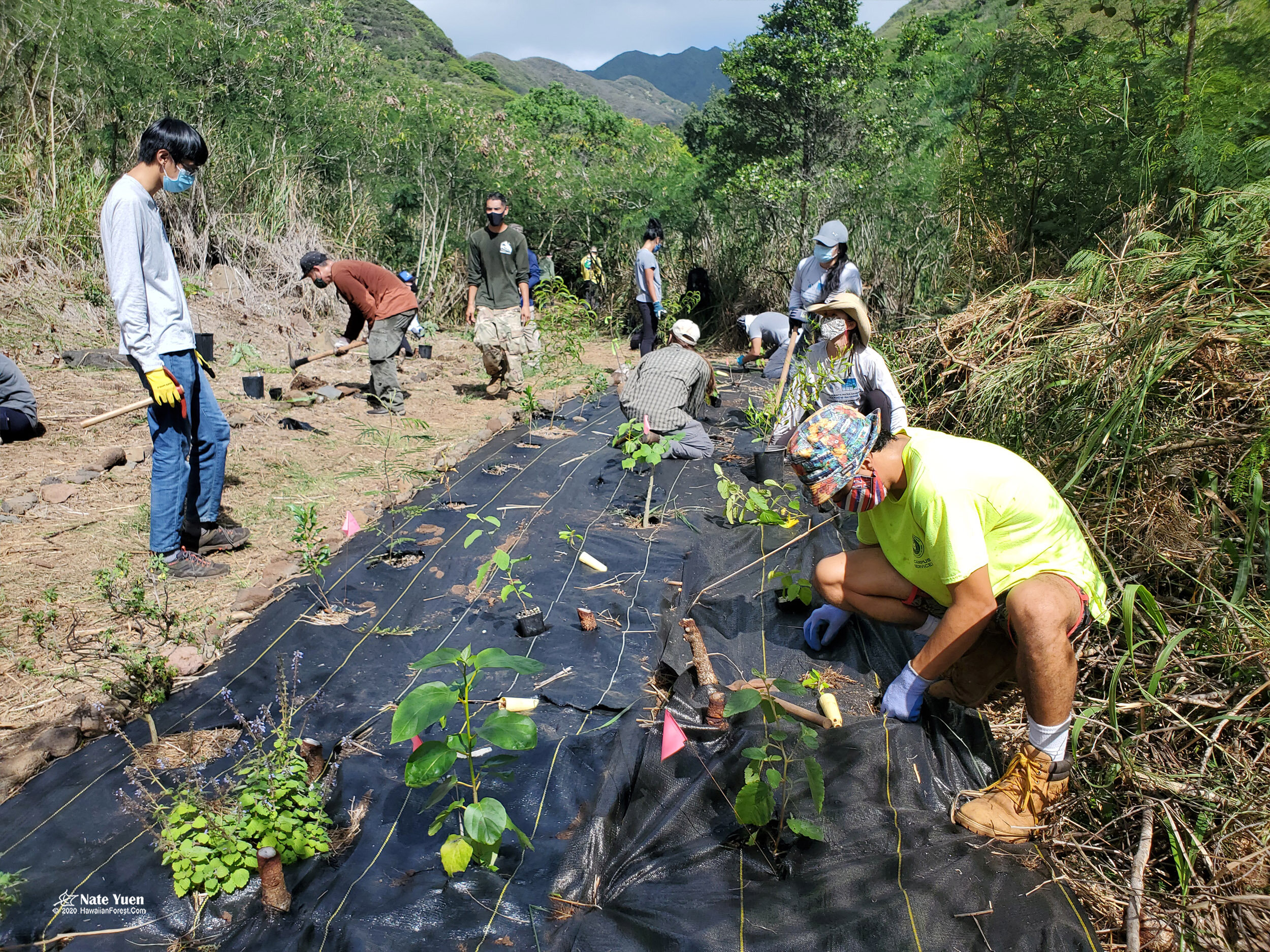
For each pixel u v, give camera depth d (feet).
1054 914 7.36
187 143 13.47
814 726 9.98
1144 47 21.31
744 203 42.80
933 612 10.68
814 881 7.84
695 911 7.59
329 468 19.83
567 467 20.12
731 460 20.56
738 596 13.52
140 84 37.63
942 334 18.56
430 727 10.35
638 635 12.62
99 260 32.24
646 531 16.37
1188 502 11.73
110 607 12.89
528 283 27.89
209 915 7.68
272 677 11.32
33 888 7.89
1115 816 8.97
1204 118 17.84
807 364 16.79
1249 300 13.08
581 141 56.59
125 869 8.12
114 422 21.47
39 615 12.12
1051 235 22.06
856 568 11.00
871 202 37.83
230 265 36.76
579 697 10.98
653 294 33.50
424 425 22.41
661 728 10.23
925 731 9.79
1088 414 13.23
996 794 8.65
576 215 47.24
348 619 12.90
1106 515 11.76
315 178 42.57
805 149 43.60
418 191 44.16
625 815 8.91
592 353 38.88
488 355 27.61
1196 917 7.66
